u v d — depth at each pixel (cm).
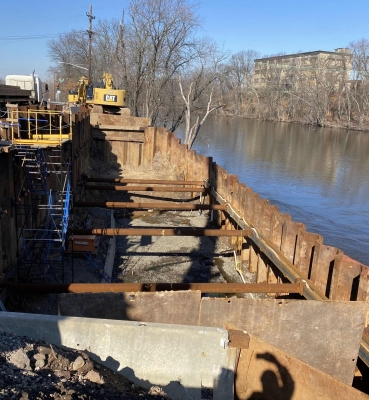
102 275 1163
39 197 1244
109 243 1433
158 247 1548
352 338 698
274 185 3006
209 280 1321
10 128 1197
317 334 694
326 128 7588
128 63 4000
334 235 2058
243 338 558
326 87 8169
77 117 1714
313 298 883
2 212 874
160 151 2645
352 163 3953
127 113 3027
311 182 3123
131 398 492
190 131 3562
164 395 543
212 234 1296
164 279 1292
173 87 4138
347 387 532
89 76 3925
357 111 7962
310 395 561
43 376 465
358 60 9056
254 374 586
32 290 826
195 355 559
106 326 548
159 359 557
